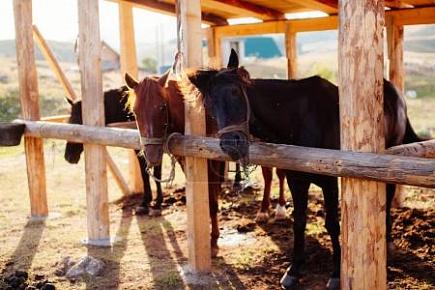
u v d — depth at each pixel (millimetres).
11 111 14477
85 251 5059
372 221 2902
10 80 18172
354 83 2820
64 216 6348
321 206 6223
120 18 6996
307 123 3822
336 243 3961
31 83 6137
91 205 5273
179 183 7762
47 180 8328
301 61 25594
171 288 4125
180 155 4230
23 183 8117
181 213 6332
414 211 5770
